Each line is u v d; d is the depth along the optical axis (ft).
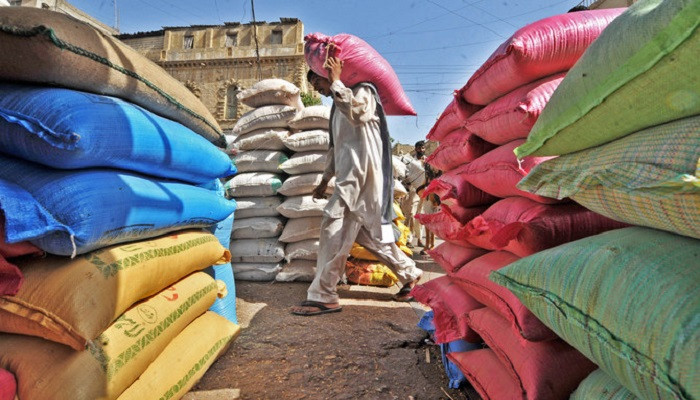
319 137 12.25
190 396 5.67
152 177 5.71
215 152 6.97
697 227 2.41
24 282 3.96
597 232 4.15
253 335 7.96
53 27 3.99
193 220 6.33
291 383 6.10
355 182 9.31
